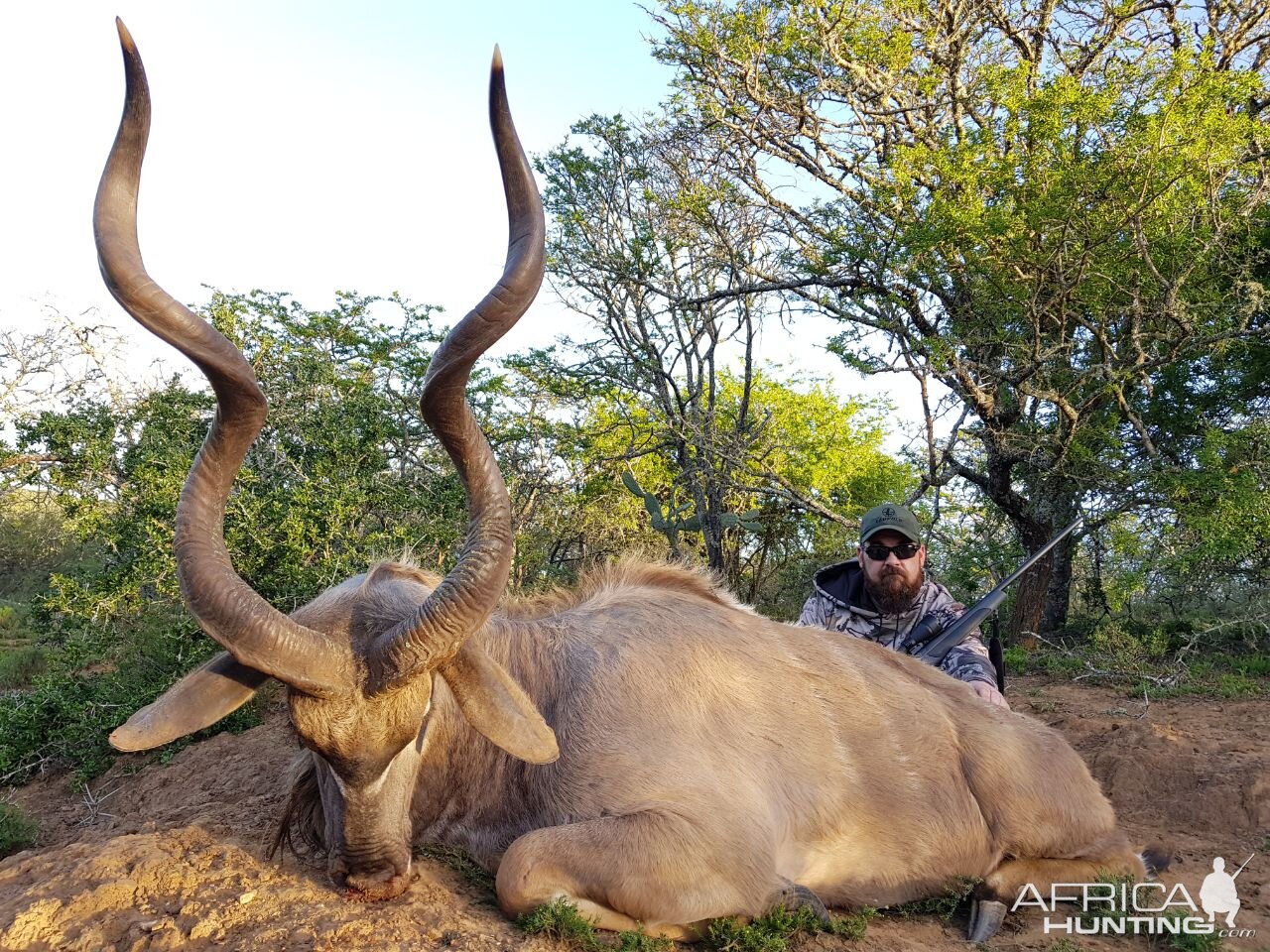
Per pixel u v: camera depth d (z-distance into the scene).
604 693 3.88
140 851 3.75
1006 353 11.88
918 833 4.25
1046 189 10.62
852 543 15.99
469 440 3.29
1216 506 10.56
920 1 13.62
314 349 11.40
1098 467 11.73
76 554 20.05
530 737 3.36
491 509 3.29
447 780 3.88
